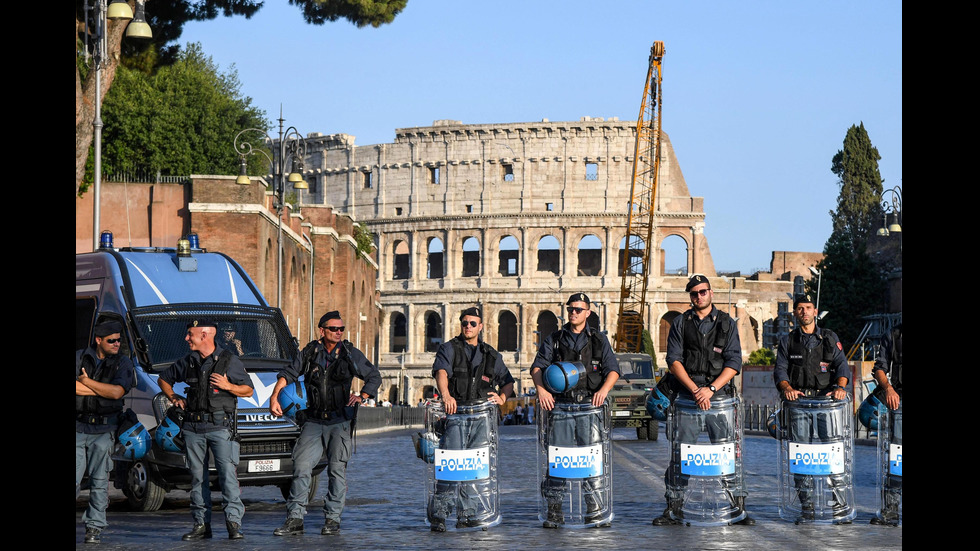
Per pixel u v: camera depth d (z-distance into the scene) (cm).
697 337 1256
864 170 11988
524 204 11738
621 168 11669
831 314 9488
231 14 3516
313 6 3456
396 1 3456
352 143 12450
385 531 1250
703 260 12081
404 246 12681
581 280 11600
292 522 1215
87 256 1773
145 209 4506
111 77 3009
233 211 4428
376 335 9544
